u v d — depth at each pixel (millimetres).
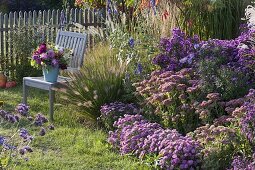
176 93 7863
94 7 12734
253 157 6391
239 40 8375
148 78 8695
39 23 11914
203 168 6699
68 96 8727
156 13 10234
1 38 11664
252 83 7828
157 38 9617
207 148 6727
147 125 7531
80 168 7105
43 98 10156
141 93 8164
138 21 10414
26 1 20672
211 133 6781
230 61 8203
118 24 10492
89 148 7715
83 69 8930
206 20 10211
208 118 7434
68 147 7758
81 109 8664
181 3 10180
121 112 8320
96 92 8523
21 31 11672
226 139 6645
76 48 9836
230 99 7691
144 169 6977
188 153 6762
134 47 9234
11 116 6359
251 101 7070
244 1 10328
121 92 8727
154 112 8016
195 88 7656
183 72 8117
